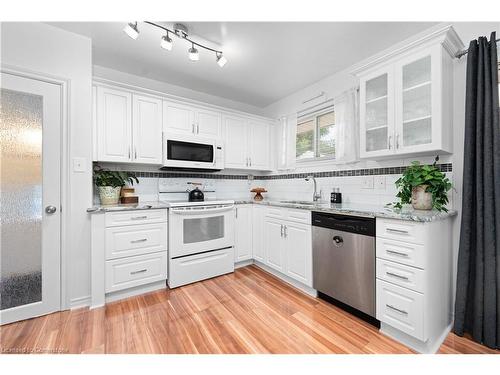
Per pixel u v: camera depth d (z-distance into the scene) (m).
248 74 2.77
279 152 3.53
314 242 2.11
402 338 1.52
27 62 1.79
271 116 3.80
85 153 2.00
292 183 3.36
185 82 2.99
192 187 3.14
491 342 1.47
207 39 2.08
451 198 1.78
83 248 1.98
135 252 2.14
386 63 1.90
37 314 1.79
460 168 1.75
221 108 3.05
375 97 2.04
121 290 2.10
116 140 2.31
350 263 1.80
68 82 1.94
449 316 1.73
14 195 1.74
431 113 1.66
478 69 1.56
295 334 1.59
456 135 1.77
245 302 2.04
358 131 2.43
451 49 1.70
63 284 1.89
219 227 2.67
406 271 1.47
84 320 1.75
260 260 2.84
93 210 1.94
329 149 2.88
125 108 2.37
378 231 1.62
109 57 2.39
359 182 2.47
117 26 1.91
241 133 3.28
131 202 2.48
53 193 1.87
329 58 2.41
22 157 1.77
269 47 2.21
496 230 1.46
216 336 1.57
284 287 2.35
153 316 1.81
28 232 1.78
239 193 3.62
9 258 1.72
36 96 1.82
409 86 1.80
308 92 3.10
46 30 1.87
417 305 1.42
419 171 1.72
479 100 1.54
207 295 2.17
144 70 2.66
